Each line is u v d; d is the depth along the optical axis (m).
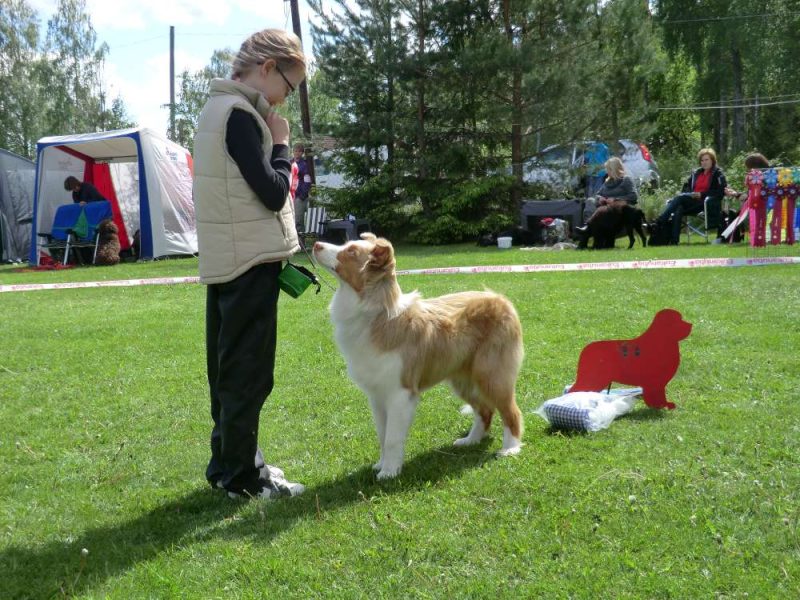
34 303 10.47
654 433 4.21
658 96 38.72
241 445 3.58
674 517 3.16
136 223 19.33
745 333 6.29
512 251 14.57
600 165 17.42
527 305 8.11
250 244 3.37
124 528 3.47
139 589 2.88
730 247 12.43
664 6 37.88
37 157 17.05
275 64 3.41
